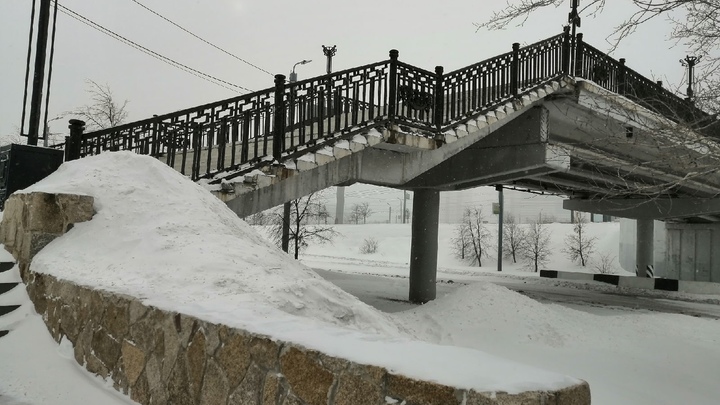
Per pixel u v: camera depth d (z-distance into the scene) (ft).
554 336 30.35
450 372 6.98
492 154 45.96
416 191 53.62
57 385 13.23
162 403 11.44
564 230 161.07
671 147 22.36
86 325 14.60
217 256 15.74
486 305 33.37
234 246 17.15
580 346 29.45
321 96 29.89
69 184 20.31
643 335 33.01
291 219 96.58
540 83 41.32
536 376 6.93
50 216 19.27
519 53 41.39
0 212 27.12
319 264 124.36
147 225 18.13
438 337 29.78
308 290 15.14
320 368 8.23
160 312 12.00
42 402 12.19
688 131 22.21
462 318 32.12
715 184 64.59
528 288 79.36
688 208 84.53
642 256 102.47
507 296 34.58
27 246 19.45
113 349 13.33
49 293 16.98
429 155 37.60
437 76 36.19
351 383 7.70
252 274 15.14
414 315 33.27
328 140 29.73
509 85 40.83
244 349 9.71
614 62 48.03
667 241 126.00
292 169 27.48
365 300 50.11
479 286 35.60
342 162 33.17
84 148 27.91
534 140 43.16
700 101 23.40
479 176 46.60
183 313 11.37
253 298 13.43
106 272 15.70
